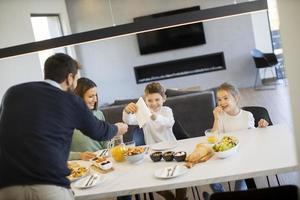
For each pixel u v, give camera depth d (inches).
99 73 327.0
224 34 312.5
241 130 96.1
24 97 64.6
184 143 93.4
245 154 76.9
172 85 323.0
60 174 63.5
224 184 117.9
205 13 102.1
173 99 171.3
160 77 322.7
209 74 318.3
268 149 77.2
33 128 62.6
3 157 62.9
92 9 315.0
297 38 35.5
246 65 314.5
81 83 104.3
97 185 74.0
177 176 71.1
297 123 37.0
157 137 107.3
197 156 77.5
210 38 314.5
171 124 107.3
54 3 283.0
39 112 63.4
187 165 75.9
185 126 173.6
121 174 78.4
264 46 315.6
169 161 81.7
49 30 277.9
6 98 66.2
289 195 53.1
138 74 326.0
